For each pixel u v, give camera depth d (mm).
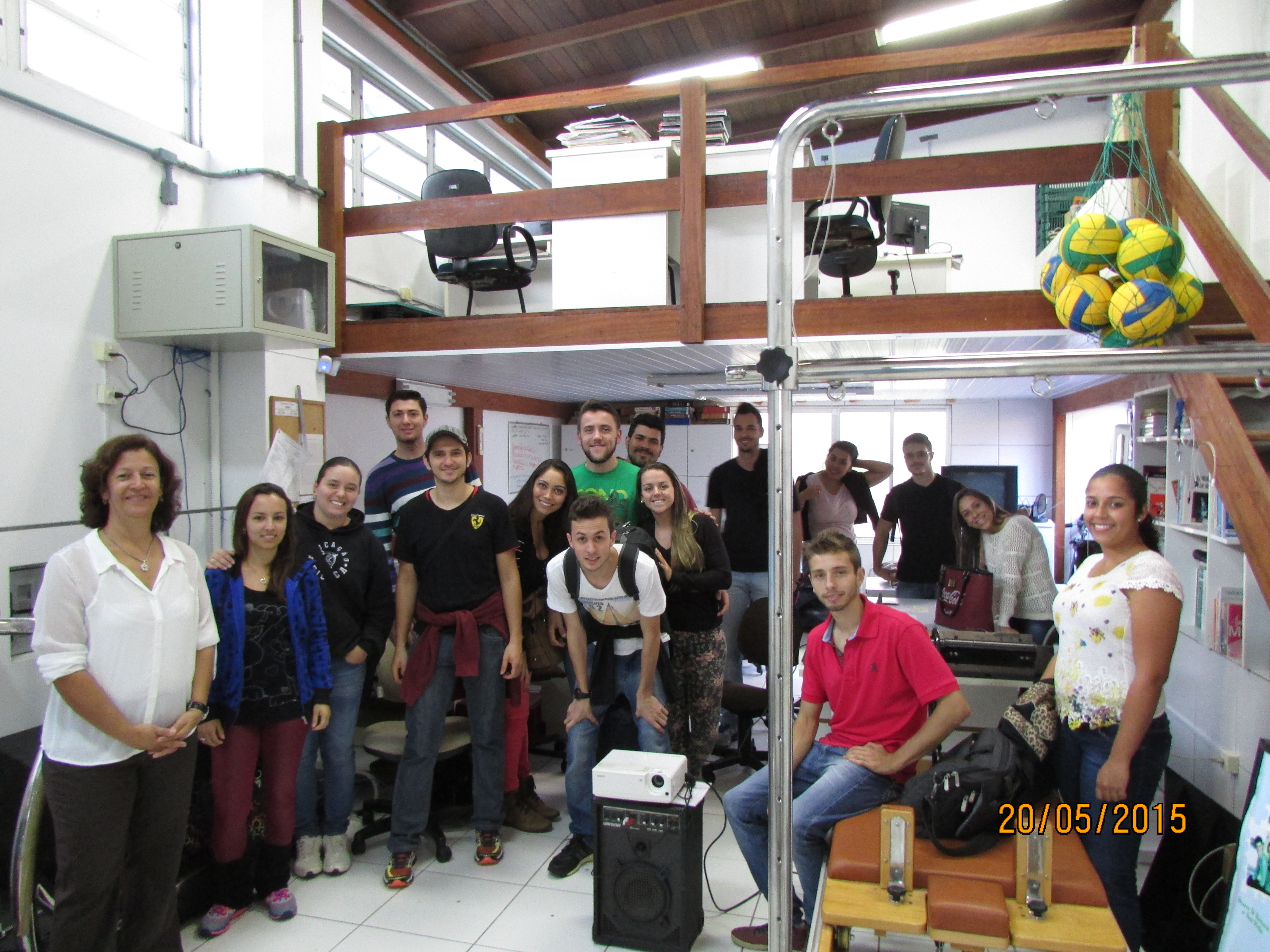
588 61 5871
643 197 3117
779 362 1256
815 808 2066
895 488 4254
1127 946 1561
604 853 2277
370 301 4309
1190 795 2291
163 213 3125
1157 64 1125
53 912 1885
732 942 2295
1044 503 6750
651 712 2561
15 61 2643
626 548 2500
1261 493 1783
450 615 2707
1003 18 5664
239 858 2385
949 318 2857
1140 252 2049
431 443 2738
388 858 2836
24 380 2615
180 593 2033
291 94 3465
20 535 2596
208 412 3311
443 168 5879
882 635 2156
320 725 2529
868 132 7152
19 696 2566
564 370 4250
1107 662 1934
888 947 2213
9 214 2568
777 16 5336
